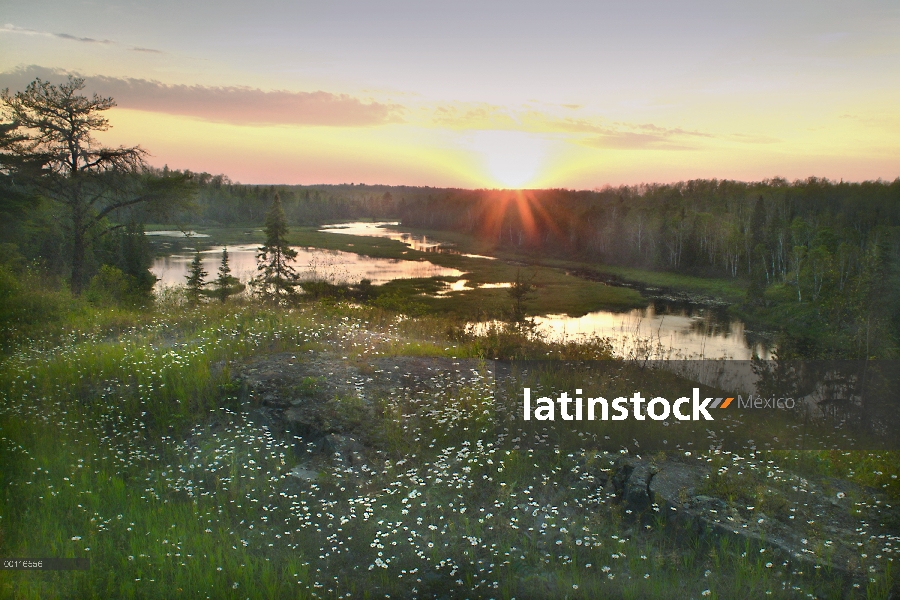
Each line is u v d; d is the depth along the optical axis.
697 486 6.18
